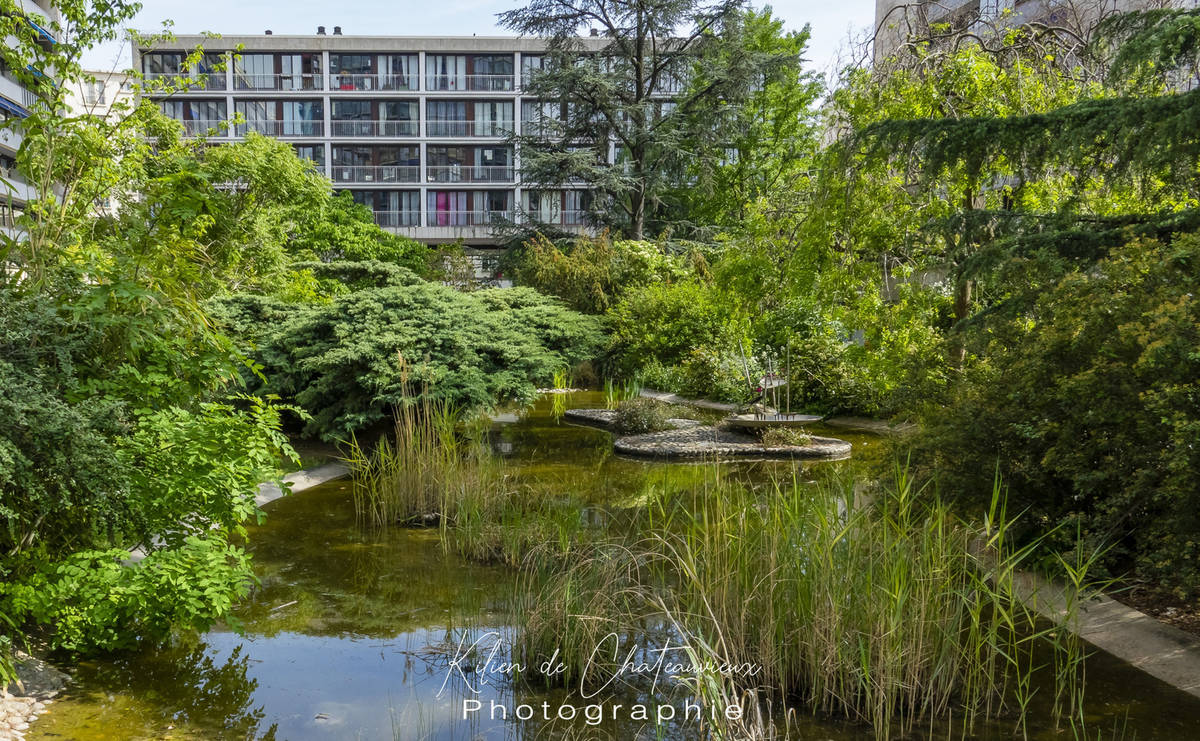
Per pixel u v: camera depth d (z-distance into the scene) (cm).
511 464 979
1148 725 334
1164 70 612
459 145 3838
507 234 2741
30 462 312
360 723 342
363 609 481
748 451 1040
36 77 782
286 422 1058
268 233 1505
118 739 319
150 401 418
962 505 527
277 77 3722
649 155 2611
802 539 409
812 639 364
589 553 524
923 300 955
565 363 1556
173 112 3675
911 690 341
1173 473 400
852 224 1000
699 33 2559
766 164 2869
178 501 401
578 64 2470
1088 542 470
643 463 991
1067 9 1055
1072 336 482
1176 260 464
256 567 562
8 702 340
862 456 1025
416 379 923
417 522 684
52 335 370
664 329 2002
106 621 376
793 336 1486
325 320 975
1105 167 665
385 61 3803
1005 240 661
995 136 684
